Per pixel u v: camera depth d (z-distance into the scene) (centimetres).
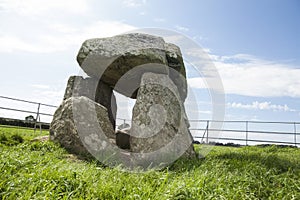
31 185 164
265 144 718
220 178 216
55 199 158
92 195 170
